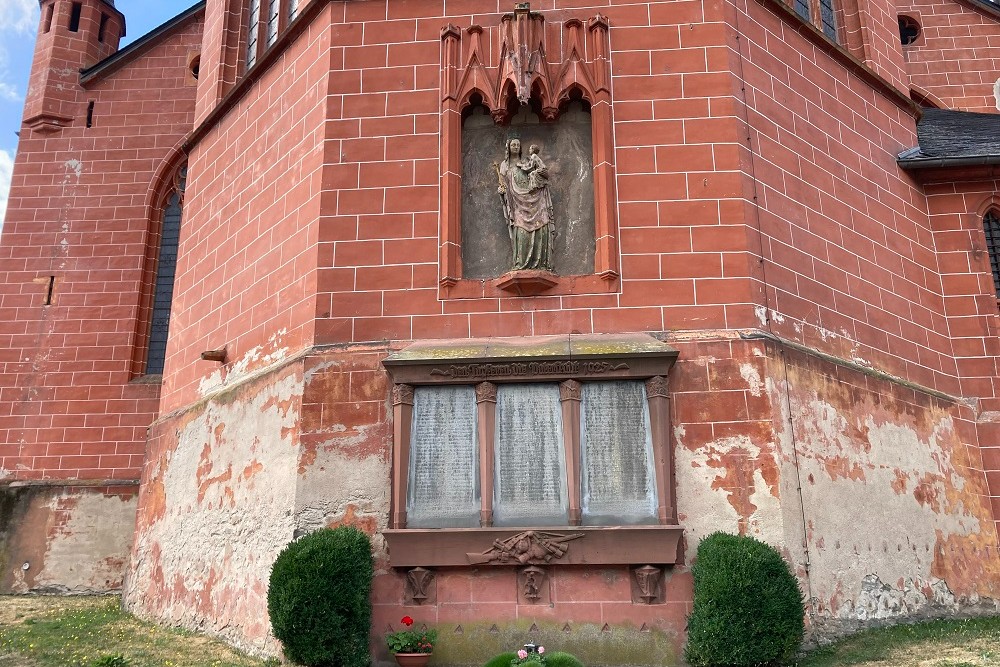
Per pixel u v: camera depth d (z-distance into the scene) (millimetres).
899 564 13547
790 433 12469
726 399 12352
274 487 12883
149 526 16609
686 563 11742
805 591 11812
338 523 12172
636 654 11406
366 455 12406
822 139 15352
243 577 13133
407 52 14289
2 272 22828
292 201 14562
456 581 11797
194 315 17000
